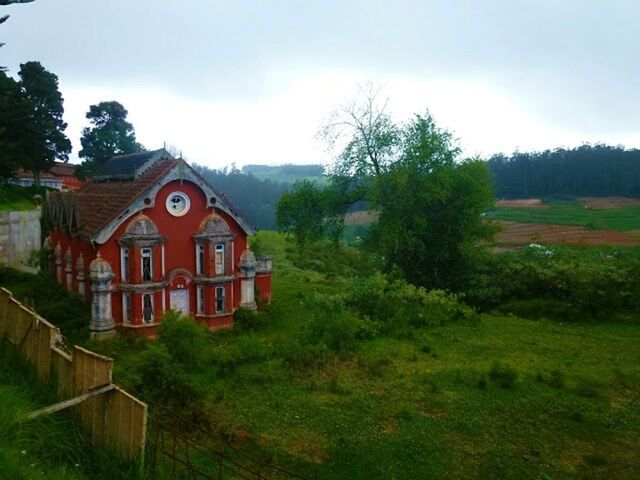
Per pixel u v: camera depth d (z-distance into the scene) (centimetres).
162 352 1867
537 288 3441
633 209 8069
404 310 2955
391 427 1633
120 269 2597
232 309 2872
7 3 3225
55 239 3300
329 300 2953
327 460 1434
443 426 1650
